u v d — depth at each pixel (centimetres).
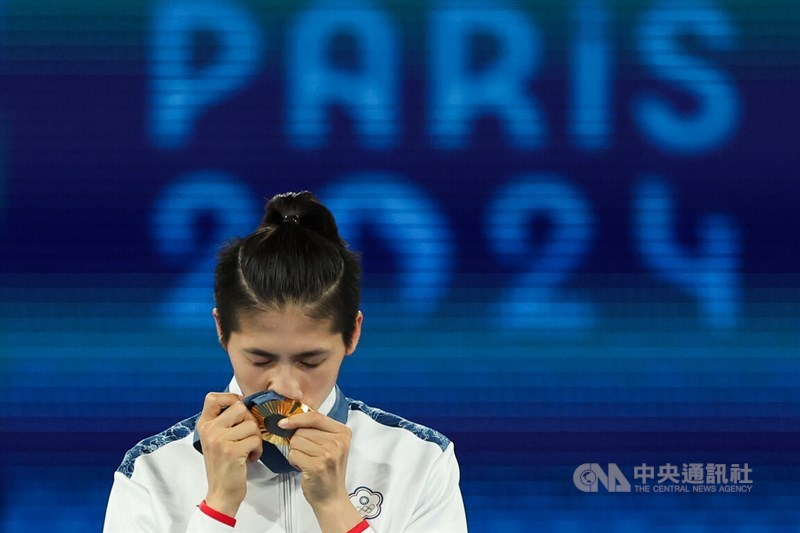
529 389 1617
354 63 1617
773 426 1625
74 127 1622
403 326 1612
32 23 1622
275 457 745
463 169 1617
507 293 1619
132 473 764
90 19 1622
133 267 1616
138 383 1609
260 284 684
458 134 1617
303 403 711
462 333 1617
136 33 1622
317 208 730
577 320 1622
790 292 1630
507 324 1617
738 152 1634
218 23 1617
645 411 1623
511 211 1620
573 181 1623
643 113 1628
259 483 764
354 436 794
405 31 1617
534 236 1622
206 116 1619
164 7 1620
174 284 1616
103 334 1612
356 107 1617
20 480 1597
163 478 761
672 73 1631
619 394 1622
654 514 1617
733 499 1622
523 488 1612
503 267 1619
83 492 1599
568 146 1623
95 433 1605
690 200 1631
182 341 1612
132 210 1617
